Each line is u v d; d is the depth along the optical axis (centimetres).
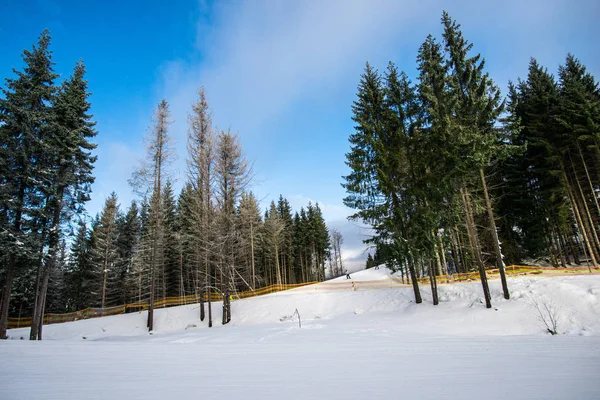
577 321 1125
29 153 1680
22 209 1588
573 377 332
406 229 1672
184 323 2033
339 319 1611
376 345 669
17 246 1516
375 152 1766
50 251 1716
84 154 1908
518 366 402
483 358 472
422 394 288
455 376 357
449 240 1655
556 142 2145
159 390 322
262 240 4106
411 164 1684
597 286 1279
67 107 1864
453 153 1495
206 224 1922
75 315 2789
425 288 1953
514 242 2480
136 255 3142
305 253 4891
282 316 1942
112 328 1981
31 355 589
